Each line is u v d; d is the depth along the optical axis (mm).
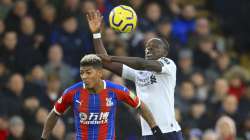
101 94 27516
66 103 27781
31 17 51344
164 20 54125
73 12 52000
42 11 51688
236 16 64000
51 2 52844
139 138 43250
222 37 63094
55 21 51688
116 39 49219
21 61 48312
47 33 51094
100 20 29094
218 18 64562
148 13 53562
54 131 41688
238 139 47594
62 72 48969
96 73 27141
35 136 42156
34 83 45469
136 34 51281
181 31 56344
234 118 48281
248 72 61125
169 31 53875
